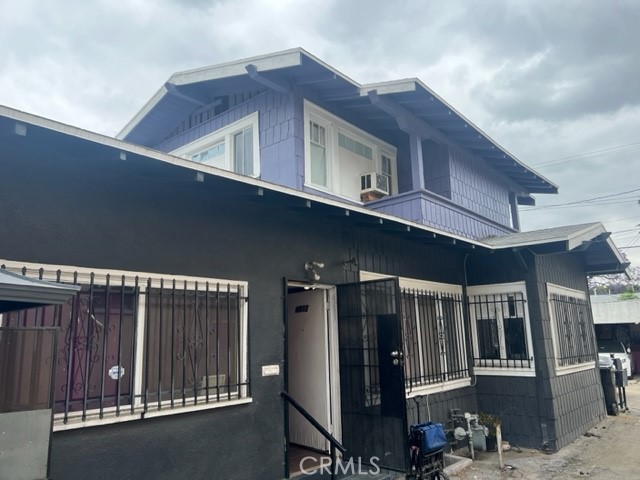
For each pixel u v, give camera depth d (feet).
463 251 26.86
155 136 32.45
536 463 21.54
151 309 13.46
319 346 20.33
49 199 11.70
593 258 33.94
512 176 36.83
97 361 12.15
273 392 16.21
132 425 12.38
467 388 25.54
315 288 20.36
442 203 26.73
